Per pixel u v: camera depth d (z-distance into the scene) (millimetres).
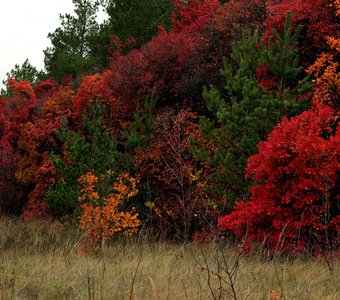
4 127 48500
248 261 10898
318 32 22594
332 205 12812
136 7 49812
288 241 12961
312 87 18938
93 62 52500
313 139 12219
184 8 39156
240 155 16750
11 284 8016
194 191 18281
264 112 15664
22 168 40219
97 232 15508
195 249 13383
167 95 30016
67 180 22969
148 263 10336
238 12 28406
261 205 12859
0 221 33594
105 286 7539
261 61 17391
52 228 23578
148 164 21984
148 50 32000
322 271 9195
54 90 47438
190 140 18938
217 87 25766
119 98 31922
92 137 23156
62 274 9281
